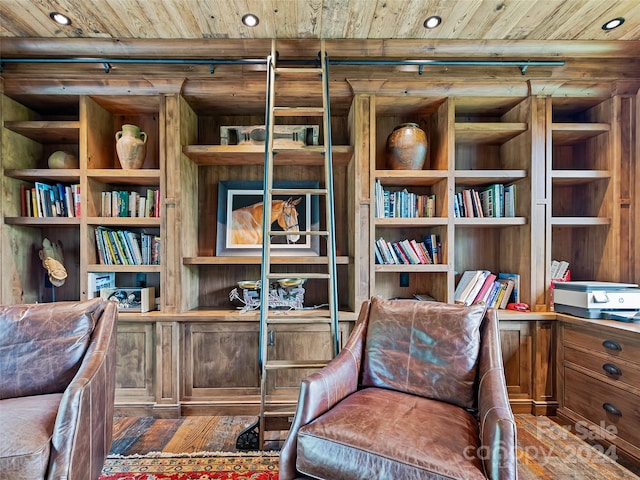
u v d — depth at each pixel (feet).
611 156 8.38
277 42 7.86
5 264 8.15
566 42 7.92
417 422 4.47
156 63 8.06
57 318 5.61
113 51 8.00
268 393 8.04
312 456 4.21
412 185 9.35
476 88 8.27
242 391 8.05
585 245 9.14
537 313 8.04
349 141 9.06
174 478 5.83
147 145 9.37
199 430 7.35
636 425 6.18
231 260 8.34
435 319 5.69
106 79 8.02
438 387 5.27
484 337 5.46
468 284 8.79
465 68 8.25
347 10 6.85
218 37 7.75
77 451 4.39
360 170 8.22
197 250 9.31
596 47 8.02
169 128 8.16
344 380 5.32
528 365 8.16
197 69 8.17
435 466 3.74
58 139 9.07
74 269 9.30
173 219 8.20
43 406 4.77
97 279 8.41
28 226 8.82
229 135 8.69
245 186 9.46
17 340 5.38
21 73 8.00
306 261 8.45
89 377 4.78
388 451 3.95
